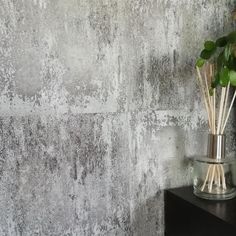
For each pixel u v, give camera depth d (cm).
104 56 83
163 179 93
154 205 92
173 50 91
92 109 83
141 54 87
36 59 77
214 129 86
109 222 87
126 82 86
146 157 90
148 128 90
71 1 79
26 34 76
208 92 86
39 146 79
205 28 94
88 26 81
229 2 97
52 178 81
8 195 77
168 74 91
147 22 87
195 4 92
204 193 85
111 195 87
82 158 83
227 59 81
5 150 76
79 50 81
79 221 84
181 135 94
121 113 87
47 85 79
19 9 75
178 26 91
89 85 83
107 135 86
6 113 76
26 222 79
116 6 84
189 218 82
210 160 86
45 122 79
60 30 79
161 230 94
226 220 70
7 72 75
